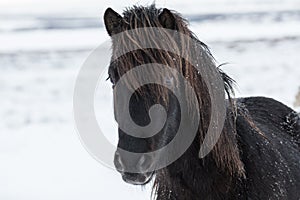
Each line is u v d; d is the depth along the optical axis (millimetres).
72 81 23047
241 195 4328
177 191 4383
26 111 17641
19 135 14586
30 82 22984
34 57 30938
